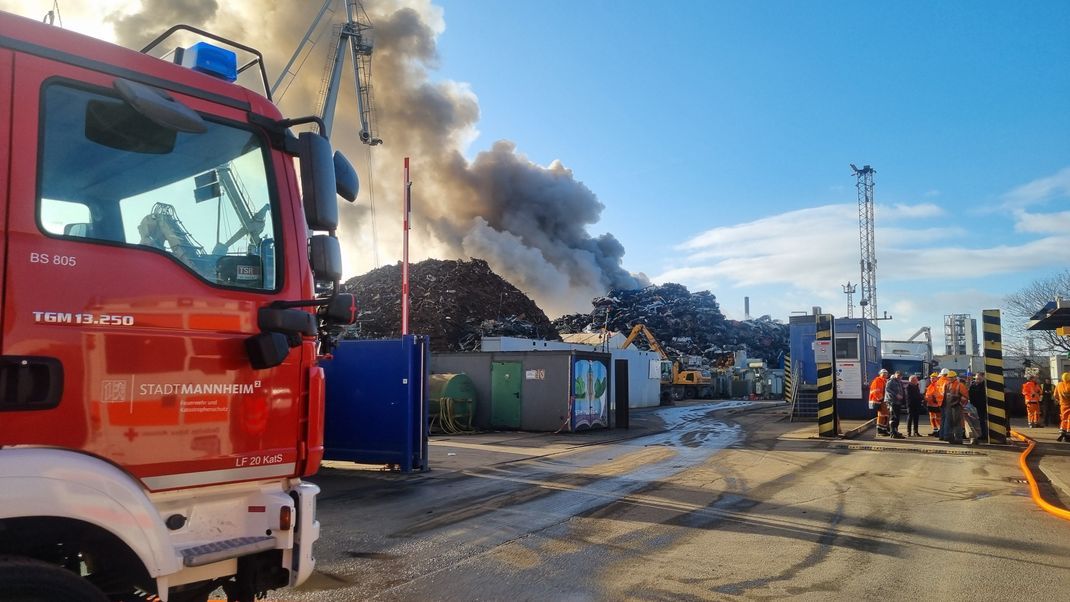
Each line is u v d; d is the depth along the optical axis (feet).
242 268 11.12
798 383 84.48
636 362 124.26
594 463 42.78
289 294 11.61
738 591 17.90
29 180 9.11
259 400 11.14
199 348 10.43
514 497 30.96
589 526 25.23
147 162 10.28
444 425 64.23
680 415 97.71
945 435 55.88
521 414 67.77
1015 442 55.11
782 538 23.45
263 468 11.14
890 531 24.50
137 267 9.90
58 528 8.88
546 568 19.88
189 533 10.43
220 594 15.62
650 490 32.78
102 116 9.93
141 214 10.12
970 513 27.53
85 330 9.31
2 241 8.77
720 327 221.05
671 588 18.10
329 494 31.78
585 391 68.54
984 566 20.25
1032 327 60.95
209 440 10.48
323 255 11.60
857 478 36.52
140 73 10.37
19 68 9.25
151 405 9.86
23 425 8.71
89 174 9.68
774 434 64.03
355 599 17.07
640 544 22.62
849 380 81.92
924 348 118.62
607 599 17.25
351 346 40.75
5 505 8.25
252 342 10.91
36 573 8.49
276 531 11.19
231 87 11.42
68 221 9.42
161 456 9.94
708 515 27.14
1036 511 27.91
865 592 17.85
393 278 159.74
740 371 176.96
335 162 12.85
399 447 39.04
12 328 8.72
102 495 9.01
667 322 213.46
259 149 11.65
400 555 21.18
